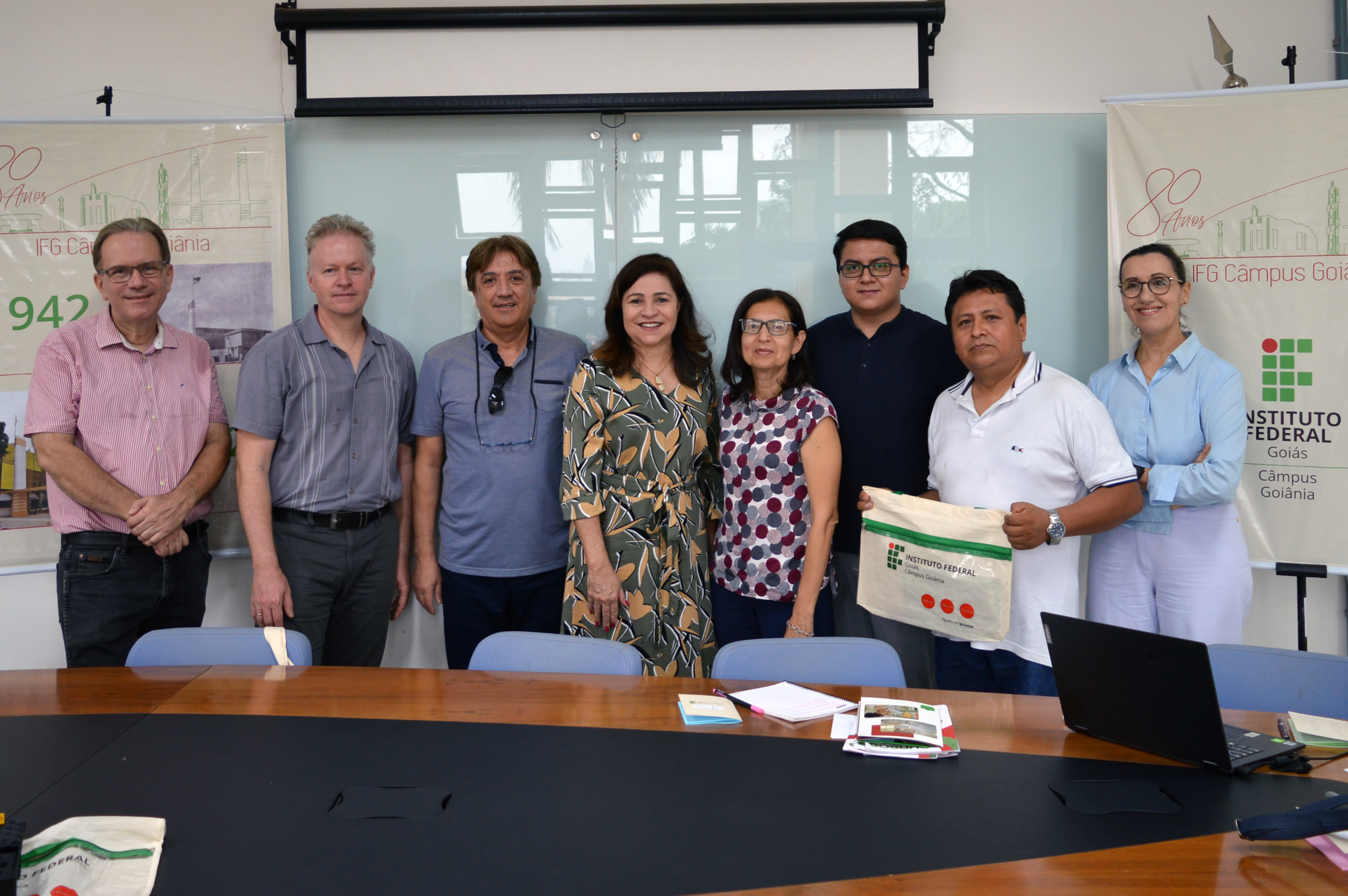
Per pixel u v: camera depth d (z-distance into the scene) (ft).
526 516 9.42
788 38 9.95
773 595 8.65
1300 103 9.43
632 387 8.75
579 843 4.19
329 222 9.14
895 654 6.81
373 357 9.48
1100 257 10.52
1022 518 7.37
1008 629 7.52
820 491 8.45
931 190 10.51
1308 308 9.51
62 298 10.21
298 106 9.93
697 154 10.48
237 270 10.34
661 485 8.76
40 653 10.62
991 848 4.13
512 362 9.53
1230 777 4.84
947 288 10.59
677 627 8.76
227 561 10.64
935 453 8.57
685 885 3.84
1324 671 6.18
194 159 10.25
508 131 10.46
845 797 4.65
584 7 9.86
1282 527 9.72
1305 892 3.75
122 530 8.98
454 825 4.36
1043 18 10.44
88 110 10.55
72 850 3.95
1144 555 8.82
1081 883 3.83
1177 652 4.87
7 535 10.20
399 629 10.75
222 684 6.37
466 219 10.54
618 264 10.57
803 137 10.46
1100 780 4.81
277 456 9.27
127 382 9.13
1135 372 8.96
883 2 9.75
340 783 4.79
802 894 3.76
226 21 10.53
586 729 5.56
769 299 8.64
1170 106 9.77
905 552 7.93
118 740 5.34
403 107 9.93
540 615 9.72
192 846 4.16
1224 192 9.66
